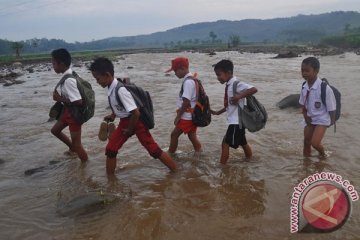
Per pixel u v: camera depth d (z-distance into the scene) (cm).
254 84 1575
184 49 8944
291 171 544
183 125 611
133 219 422
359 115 880
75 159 644
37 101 1338
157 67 3059
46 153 693
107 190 504
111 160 547
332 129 756
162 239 384
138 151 668
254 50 6538
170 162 555
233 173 547
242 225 403
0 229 417
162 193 488
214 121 884
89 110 599
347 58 3466
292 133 750
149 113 536
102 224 416
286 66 2628
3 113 1119
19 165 633
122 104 509
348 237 370
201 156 627
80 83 589
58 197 494
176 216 426
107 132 570
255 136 730
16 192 516
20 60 4994
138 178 544
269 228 394
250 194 476
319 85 555
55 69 591
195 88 594
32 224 425
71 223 422
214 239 380
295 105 1005
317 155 607
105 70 506
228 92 561
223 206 448
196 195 479
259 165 575
